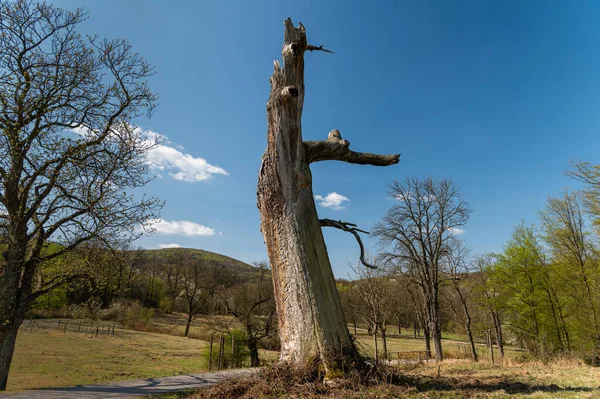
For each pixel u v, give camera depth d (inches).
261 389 249.4
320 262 292.2
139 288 2170.3
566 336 775.1
